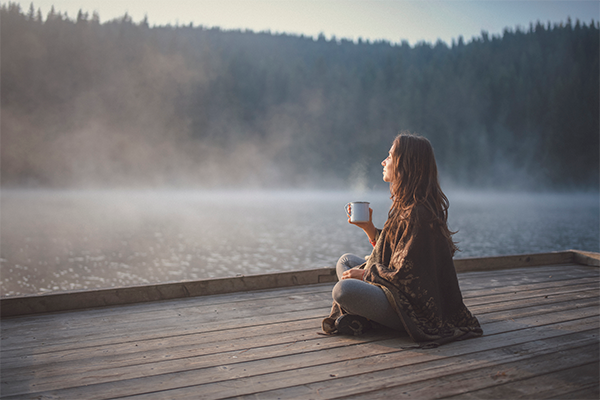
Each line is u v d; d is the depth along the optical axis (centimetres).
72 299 251
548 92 7394
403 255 184
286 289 302
